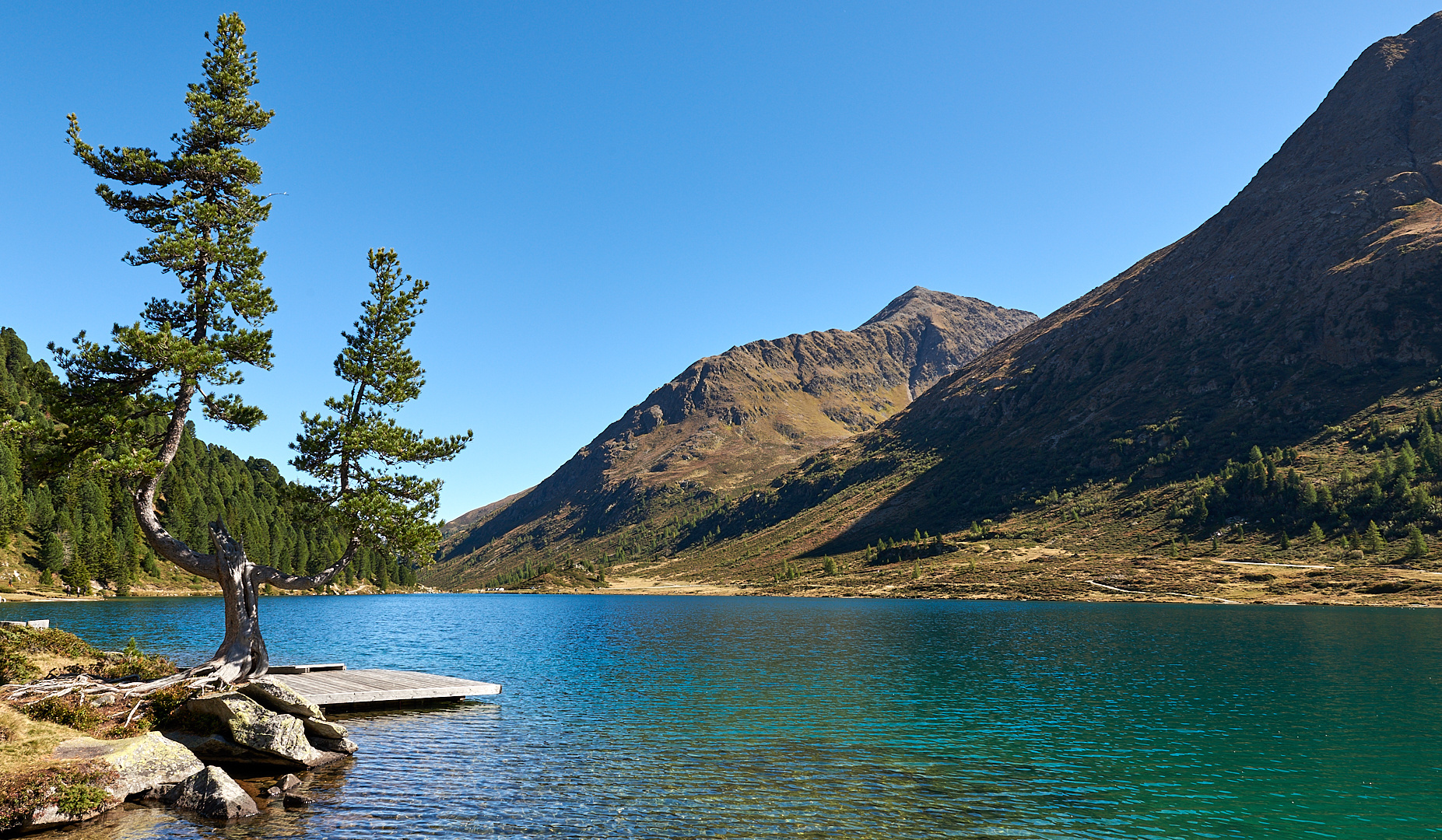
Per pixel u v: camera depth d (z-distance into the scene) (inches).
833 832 808.3
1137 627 3718.0
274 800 895.7
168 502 7716.5
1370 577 5846.5
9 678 1160.2
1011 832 821.9
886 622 4202.8
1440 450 7455.7
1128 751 1187.3
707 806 889.5
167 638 2842.0
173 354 1221.7
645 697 1665.8
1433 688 1823.3
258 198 1449.3
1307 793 978.7
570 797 916.6
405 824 815.7
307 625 4023.1
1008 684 1870.1
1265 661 2342.5
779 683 1888.5
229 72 1416.1
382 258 1542.8
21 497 6476.4
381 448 1481.3
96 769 855.7
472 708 1517.0
